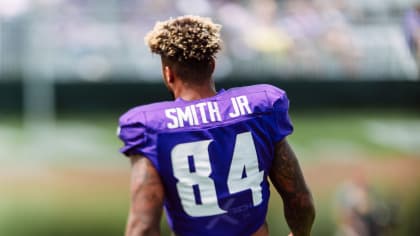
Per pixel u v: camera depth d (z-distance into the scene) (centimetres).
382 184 3678
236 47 3666
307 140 3747
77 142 3884
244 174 1043
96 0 3753
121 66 3741
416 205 3666
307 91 3672
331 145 3744
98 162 3884
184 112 1041
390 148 3716
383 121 3647
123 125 1036
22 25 3722
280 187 1091
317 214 3681
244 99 1064
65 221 3853
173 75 1069
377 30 3488
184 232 1043
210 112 1045
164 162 1024
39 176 3884
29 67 3750
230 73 3656
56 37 3738
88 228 3834
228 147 1037
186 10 3753
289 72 3666
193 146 1028
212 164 1031
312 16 3675
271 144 1061
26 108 3834
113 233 3831
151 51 1076
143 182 1020
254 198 1051
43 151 3897
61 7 3744
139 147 1026
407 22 3150
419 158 3706
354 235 3628
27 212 3828
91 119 3838
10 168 3878
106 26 3744
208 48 1052
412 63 3231
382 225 3622
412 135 3675
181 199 1034
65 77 3778
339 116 3703
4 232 3788
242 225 1050
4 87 3788
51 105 3834
